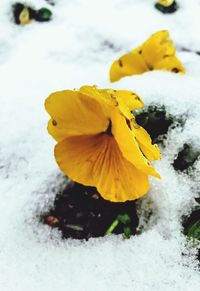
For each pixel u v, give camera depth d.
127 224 0.23
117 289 0.21
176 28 0.39
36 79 0.34
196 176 0.24
